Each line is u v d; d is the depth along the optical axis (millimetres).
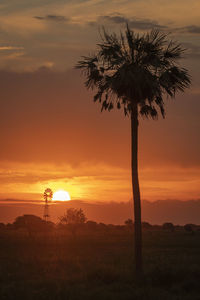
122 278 35375
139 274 35750
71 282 34562
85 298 27484
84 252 73375
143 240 105000
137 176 38094
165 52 37656
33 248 83625
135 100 38062
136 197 37688
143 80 36312
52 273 41375
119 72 36375
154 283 33375
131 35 37469
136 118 38562
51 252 72562
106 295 27953
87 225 166750
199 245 90375
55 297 27703
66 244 94000
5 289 30719
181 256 58000
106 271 36344
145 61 37406
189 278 33781
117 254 67812
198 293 29125
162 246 88625
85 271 39844
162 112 38719
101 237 120375
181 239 108750
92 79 38406
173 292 29828
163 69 37188
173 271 35719
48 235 123062
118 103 38562
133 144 38469
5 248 83250
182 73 37688
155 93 36594
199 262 47812
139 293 28328
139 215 37406
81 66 38438
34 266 47562
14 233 132000
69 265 47844
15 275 39938
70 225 112875
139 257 36781
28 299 27391
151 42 37406
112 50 37500
